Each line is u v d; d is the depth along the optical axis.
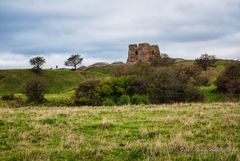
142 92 75.31
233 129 17.69
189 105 32.22
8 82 149.12
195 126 18.89
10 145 14.58
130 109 28.34
